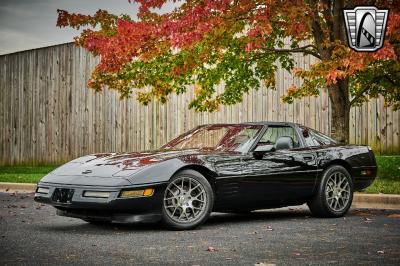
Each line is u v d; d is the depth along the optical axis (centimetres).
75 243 568
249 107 1731
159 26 1048
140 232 645
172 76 1178
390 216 799
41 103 1933
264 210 905
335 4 1149
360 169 826
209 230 665
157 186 632
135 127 1828
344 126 1198
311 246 555
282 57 1343
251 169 714
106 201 610
